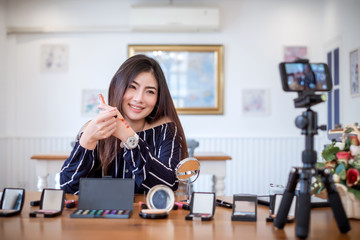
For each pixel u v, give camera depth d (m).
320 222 0.98
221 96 5.30
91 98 5.35
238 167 5.27
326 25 5.18
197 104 5.32
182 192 1.99
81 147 1.27
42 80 5.34
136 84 1.33
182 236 0.83
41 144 5.28
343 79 4.53
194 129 5.33
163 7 5.14
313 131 0.87
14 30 5.29
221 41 5.36
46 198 1.07
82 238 0.81
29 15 5.35
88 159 1.29
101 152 1.36
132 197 1.06
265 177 5.27
